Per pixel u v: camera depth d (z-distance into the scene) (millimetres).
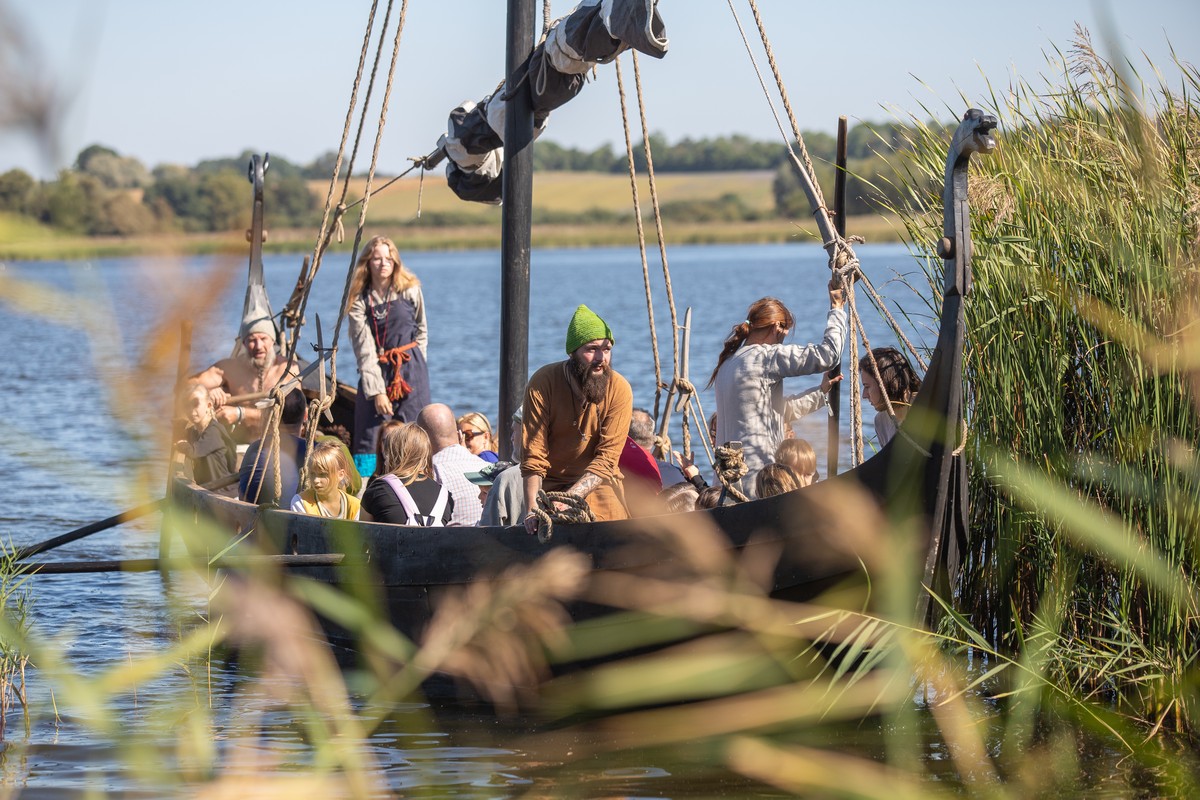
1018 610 7355
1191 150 6688
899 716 5305
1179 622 6367
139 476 858
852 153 73188
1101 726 5719
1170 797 5262
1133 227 6379
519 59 10031
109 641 8500
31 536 13586
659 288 86938
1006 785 5277
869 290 8453
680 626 6598
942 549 6719
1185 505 6148
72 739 6328
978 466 7547
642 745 6109
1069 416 7395
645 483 8266
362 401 12586
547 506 7102
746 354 8664
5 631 1770
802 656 6609
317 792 1923
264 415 9781
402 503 8703
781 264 139375
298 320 10695
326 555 8055
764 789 5469
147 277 663
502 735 6637
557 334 47062
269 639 1835
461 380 31172
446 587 7730
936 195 8367
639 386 27484
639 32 8469
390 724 6871
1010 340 7379
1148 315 6137
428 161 11742
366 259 12562
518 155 10086
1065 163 7320
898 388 8477
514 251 10148
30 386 32469
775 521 6613
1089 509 2014
